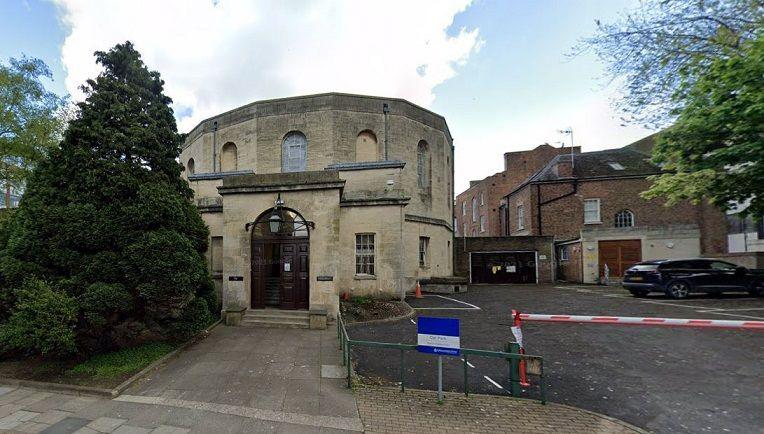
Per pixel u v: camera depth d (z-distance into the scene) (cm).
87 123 737
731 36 1004
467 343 806
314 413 470
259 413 472
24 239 655
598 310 1117
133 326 753
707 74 955
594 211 2344
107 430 432
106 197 708
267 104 1748
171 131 879
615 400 503
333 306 990
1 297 661
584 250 2059
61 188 707
